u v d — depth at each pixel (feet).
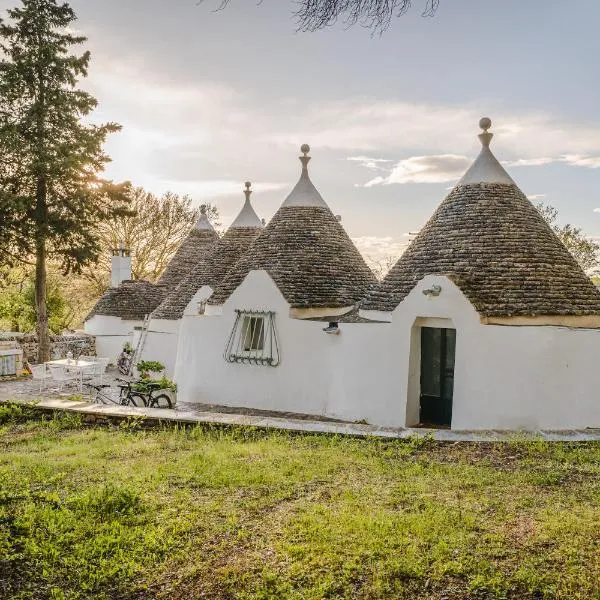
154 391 51.96
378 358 47.85
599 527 21.44
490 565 19.02
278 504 24.68
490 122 52.90
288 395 53.93
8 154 82.12
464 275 45.44
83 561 19.97
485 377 42.73
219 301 61.57
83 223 88.99
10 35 84.38
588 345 41.68
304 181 64.44
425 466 29.68
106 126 89.86
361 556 19.97
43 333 87.56
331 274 58.59
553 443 32.94
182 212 145.79
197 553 20.51
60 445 36.42
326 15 23.13
